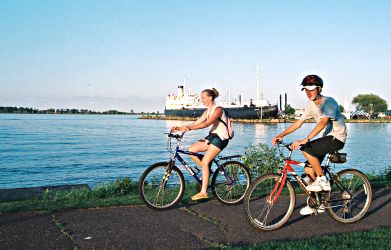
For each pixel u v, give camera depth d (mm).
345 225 5074
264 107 97188
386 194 6844
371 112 142625
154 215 5316
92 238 4309
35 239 4230
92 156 27328
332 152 5027
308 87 4871
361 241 4195
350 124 107438
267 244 4043
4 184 16516
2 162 23641
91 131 66875
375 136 53375
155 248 4070
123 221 4984
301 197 6445
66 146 35625
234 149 30891
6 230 4492
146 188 6836
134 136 53312
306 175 5215
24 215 5109
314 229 4871
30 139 44750
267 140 41781
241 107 99250
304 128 84750
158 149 32938
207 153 5941
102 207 5645
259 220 5012
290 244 4062
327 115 4816
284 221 4926
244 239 4434
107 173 19531
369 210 5820
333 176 5242
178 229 4715
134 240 4285
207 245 4188
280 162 9492
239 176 6410
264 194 5398
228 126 5988
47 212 5266
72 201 6145
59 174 19219
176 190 6656
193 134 63344
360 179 5398
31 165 22406
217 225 4926
